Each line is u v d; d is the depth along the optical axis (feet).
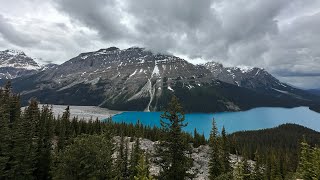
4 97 310.86
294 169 363.35
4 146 176.14
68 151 117.80
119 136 439.63
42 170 197.06
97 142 121.80
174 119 115.75
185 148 116.67
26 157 180.14
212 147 195.31
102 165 119.14
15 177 174.50
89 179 111.34
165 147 117.08
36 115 279.90
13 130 190.49
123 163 209.67
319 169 138.41
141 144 370.94
